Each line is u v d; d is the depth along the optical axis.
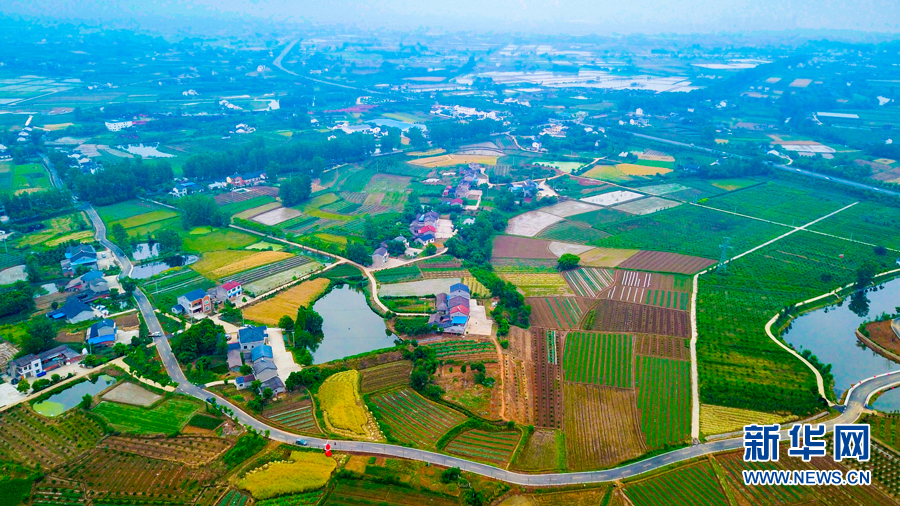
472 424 158.12
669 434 156.25
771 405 166.25
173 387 171.50
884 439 154.00
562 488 138.12
